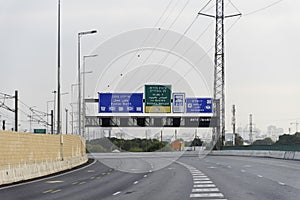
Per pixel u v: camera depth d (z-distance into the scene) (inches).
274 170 1496.1
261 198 770.2
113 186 1071.6
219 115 2930.6
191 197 803.4
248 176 1263.5
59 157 1825.8
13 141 1316.4
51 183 1187.3
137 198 808.9
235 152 3171.8
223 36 2935.5
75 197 855.1
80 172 1631.4
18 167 1289.4
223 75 2945.4
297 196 795.4
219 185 1016.2
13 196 892.0
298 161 2122.3
